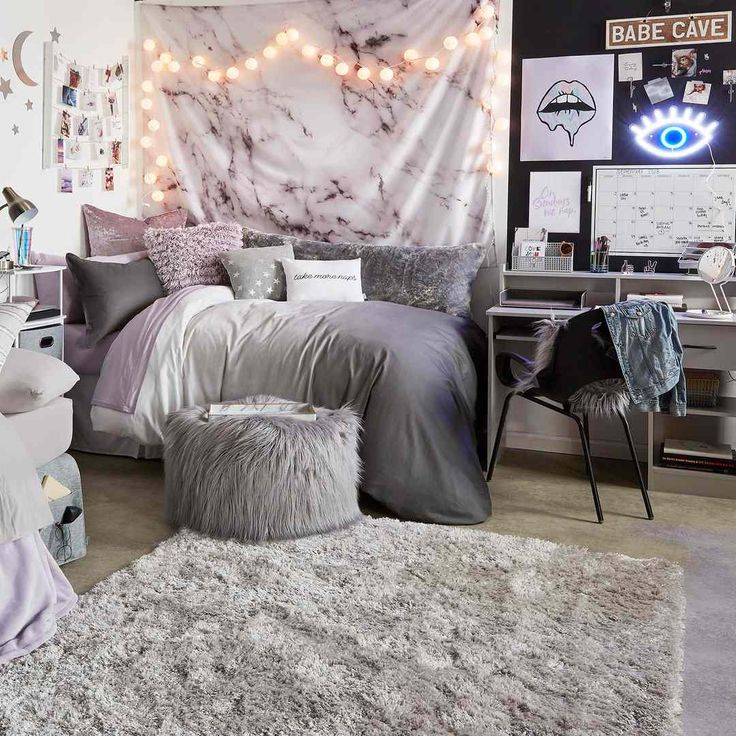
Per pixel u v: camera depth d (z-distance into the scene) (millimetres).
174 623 2334
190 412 3154
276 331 3586
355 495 3141
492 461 3832
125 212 5039
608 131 4195
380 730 1860
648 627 2346
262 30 4789
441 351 3559
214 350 3629
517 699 1980
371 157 4656
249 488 2912
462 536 3012
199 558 2777
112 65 4824
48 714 1916
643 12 4078
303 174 4805
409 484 3199
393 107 4582
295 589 2559
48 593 2314
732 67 3980
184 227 4715
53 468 2730
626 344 3105
